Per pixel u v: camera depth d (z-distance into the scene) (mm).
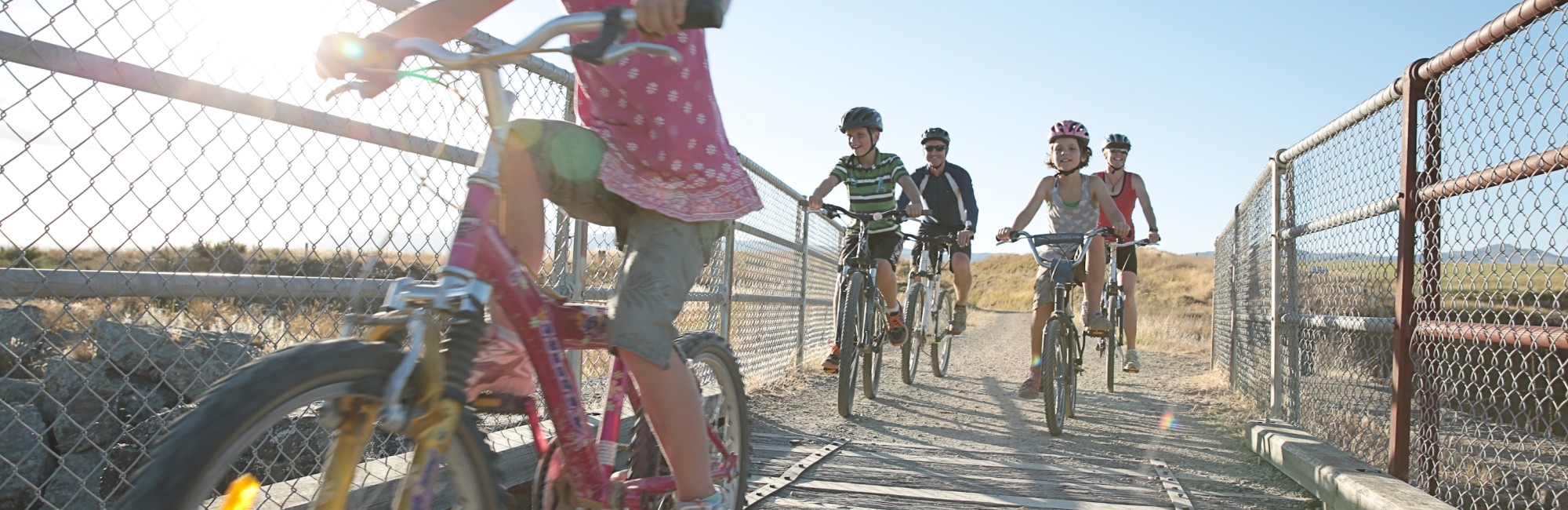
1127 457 4863
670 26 1518
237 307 2561
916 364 8125
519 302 1741
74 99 2186
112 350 2617
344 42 1582
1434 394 3578
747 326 7109
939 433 5539
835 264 11328
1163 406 7055
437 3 1879
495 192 1661
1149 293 34531
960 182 7867
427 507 1486
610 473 2227
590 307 2076
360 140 2789
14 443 2922
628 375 2303
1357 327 4215
